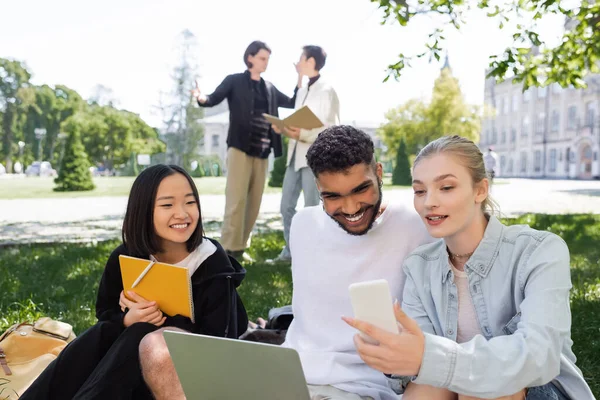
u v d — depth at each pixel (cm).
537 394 189
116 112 6881
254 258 737
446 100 4147
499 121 7106
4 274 648
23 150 7325
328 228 249
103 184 3419
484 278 205
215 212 1562
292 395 179
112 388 226
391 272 243
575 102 5709
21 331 298
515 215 1347
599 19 742
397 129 4300
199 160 4322
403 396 200
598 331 412
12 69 7250
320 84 655
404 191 2302
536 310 183
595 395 317
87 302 527
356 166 220
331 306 248
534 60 810
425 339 169
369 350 168
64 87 7569
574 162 5712
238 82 679
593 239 870
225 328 261
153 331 236
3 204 1961
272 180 2866
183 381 194
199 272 267
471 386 168
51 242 935
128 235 266
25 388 274
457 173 198
